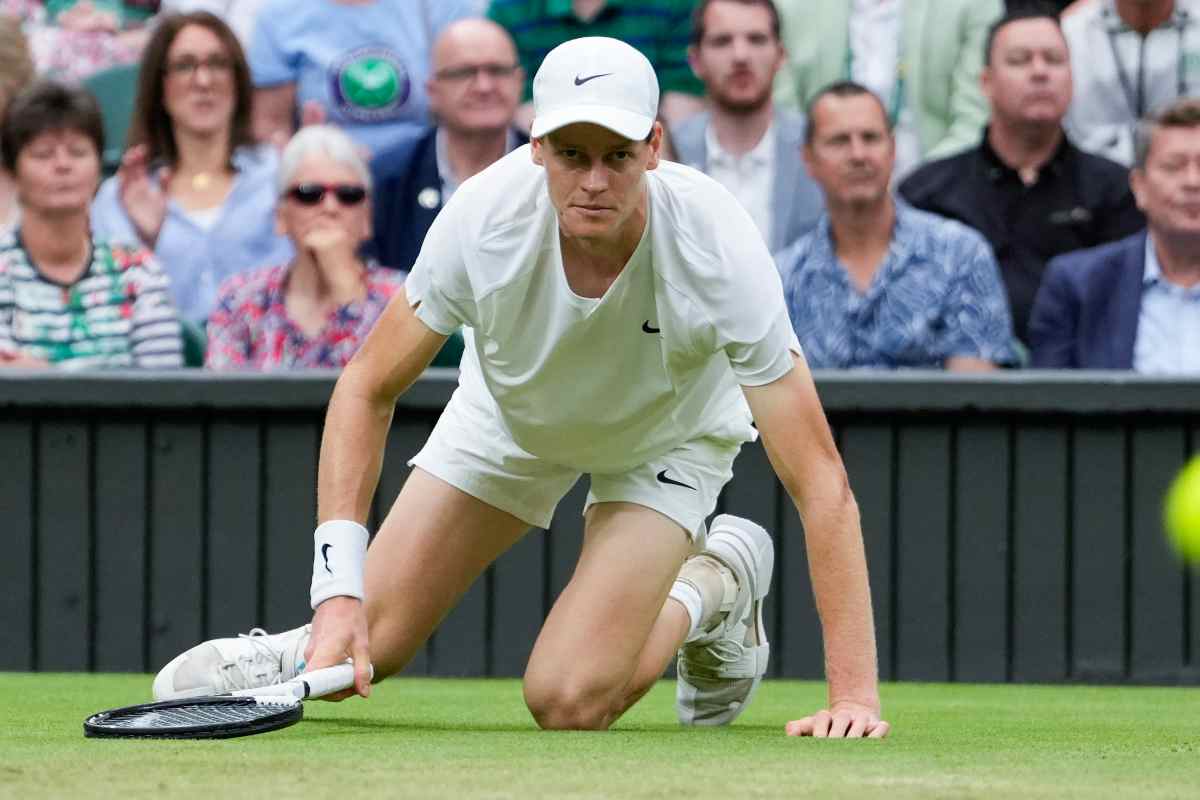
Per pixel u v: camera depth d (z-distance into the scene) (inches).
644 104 440.5
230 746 438.9
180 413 945.5
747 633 599.2
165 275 978.7
